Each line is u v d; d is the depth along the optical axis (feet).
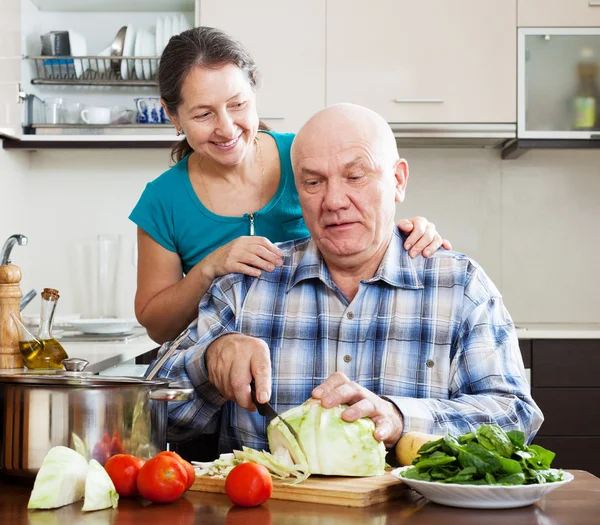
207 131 5.98
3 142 11.48
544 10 11.51
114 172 12.64
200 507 3.44
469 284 5.07
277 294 5.30
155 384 3.80
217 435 5.61
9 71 10.79
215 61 5.85
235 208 6.73
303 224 6.86
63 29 12.51
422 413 4.27
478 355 4.89
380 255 5.13
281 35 11.56
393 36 11.55
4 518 3.24
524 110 11.50
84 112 11.68
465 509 3.41
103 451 3.68
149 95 12.50
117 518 3.24
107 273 12.55
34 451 3.68
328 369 5.12
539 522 3.18
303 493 3.56
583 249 12.51
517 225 12.55
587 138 11.48
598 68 11.53
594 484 3.81
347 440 3.79
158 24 11.84
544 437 10.64
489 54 11.53
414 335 5.02
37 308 12.55
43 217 12.60
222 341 4.57
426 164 12.58
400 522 3.19
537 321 12.54
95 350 8.47
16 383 3.72
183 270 7.11
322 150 4.73
